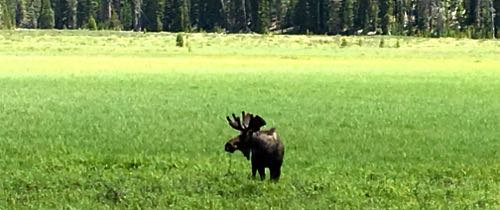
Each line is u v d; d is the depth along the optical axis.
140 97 44.50
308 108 39.34
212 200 16.89
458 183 19.44
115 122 32.47
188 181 19.05
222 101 42.47
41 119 33.44
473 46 127.44
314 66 75.81
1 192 17.64
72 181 19.00
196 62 79.38
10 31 166.62
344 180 19.39
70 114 35.56
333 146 25.66
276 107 39.62
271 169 18.53
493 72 69.31
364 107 40.09
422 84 55.91
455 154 24.19
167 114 35.75
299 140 27.16
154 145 25.62
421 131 30.22
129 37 143.75
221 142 26.41
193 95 45.91
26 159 22.56
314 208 16.38
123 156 23.17
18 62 74.94
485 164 22.42
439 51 109.31
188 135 28.33
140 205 16.52
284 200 16.97
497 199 17.44
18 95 45.12
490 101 44.22
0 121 32.56
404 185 18.89
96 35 155.12
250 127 18.20
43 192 17.72
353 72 68.00
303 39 148.62
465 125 32.47
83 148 24.97
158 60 81.69
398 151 24.70
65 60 79.06
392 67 75.44
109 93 46.97
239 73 65.12
